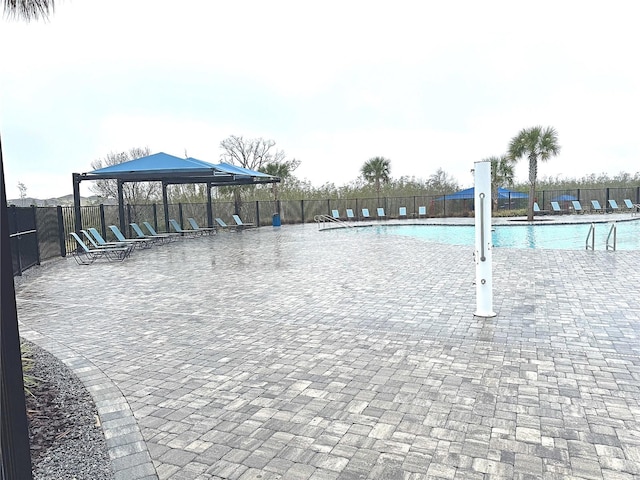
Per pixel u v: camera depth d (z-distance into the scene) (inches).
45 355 184.1
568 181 1373.0
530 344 180.1
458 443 109.3
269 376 155.6
